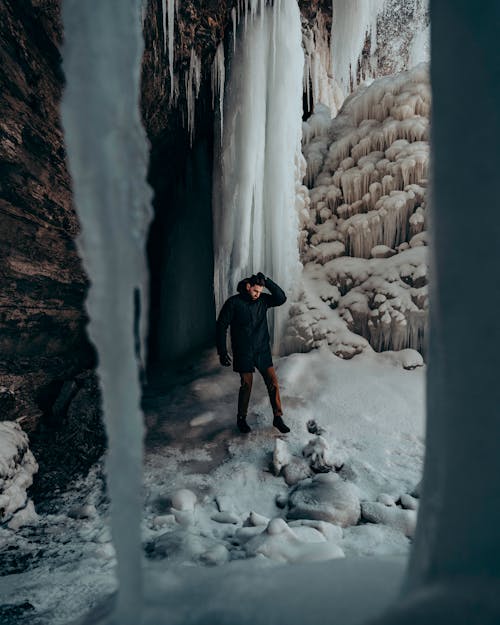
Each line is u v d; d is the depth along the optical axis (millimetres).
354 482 2906
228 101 5277
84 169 698
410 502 2578
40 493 2990
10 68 2654
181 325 6391
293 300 5418
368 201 5637
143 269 745
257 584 882
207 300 6551
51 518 2635
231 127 5281
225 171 5375
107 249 709
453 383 540
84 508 2666
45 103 3037
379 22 8477
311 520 2367
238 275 5395
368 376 4512
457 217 536
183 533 2201
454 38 543
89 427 3852
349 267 5566
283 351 5352
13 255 3453
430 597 543
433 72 568
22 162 3086
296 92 5426
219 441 3613
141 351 763
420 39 8977
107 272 714
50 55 2871
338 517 2395
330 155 6277
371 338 5113
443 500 551
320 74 7898
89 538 2361
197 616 774
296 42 5336
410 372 4594
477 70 527
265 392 4422
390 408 3969
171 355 6383
